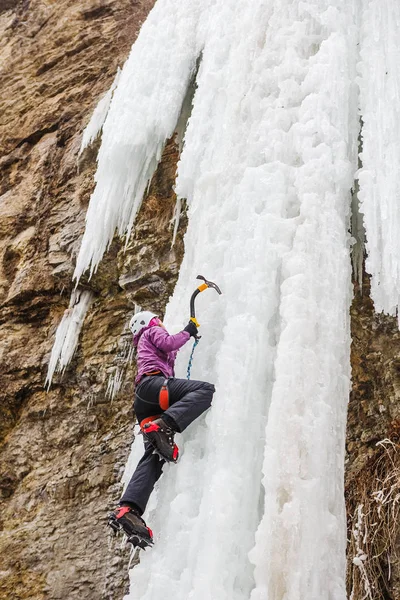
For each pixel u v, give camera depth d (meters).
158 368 4.11
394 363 4.40
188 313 4.60
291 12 5.41
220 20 5.92
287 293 4.12
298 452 3.65
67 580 5.05
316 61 5.05
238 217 4.59
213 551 3.53
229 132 5.13
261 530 3.47
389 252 4.24
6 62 9.91
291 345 3.93
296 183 4.56
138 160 6.16
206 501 3.74
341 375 4.02
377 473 4.14
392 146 4.55
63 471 5.63
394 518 3.88
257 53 5.39
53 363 6.12
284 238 4.37
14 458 5.95
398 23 5.06
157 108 6.05
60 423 5.91
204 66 5.85
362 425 4.38
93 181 7.11
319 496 3.57
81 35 9.42
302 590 3.35
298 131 4.76
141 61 6.52
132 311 6.02
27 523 5.50
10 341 6.55
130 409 5.60
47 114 8.45
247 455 3.80
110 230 6.19
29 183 7.70
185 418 3.86
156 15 6.77
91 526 5.24
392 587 3.79
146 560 4.02
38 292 6.66
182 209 6.02
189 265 4.95
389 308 4.20
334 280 4.21
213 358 4.34
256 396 3.96
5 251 7.23
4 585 5.23
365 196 4.46
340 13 5.26
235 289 4.32
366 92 4.89
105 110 7.37
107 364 5.87
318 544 3.47
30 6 10.66
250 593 3.51
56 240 6.89
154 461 3.96
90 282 6.34
